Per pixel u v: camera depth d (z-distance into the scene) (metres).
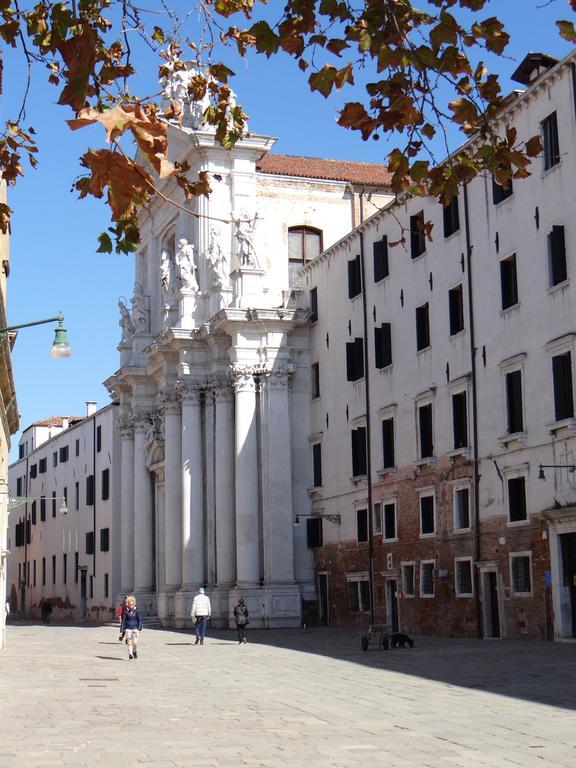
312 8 7.24
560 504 31.20
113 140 5.72
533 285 33.22
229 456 50.84
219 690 20.77
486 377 35.56
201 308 53.12
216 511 50.94
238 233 51.09
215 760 12.16
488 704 16.89
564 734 13.60
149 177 6.37
